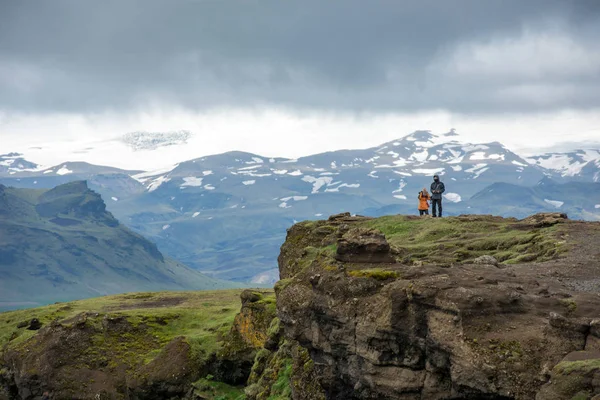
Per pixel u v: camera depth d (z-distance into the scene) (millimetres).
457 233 55625
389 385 26953
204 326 69500
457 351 23984
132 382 59906
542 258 41281
